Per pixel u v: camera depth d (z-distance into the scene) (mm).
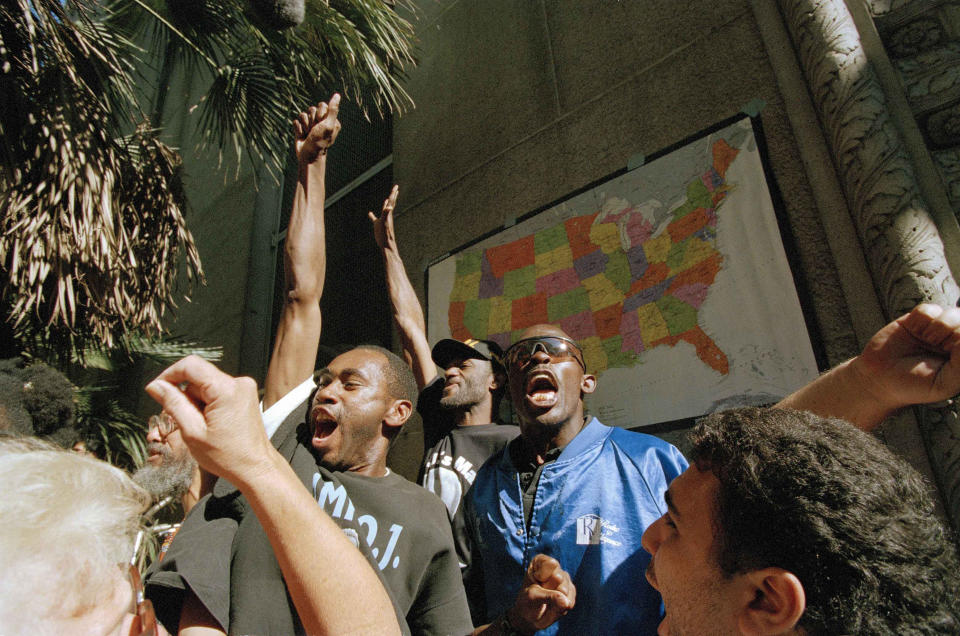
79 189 2918
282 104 4375
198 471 1905
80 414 3584
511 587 1466
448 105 4656
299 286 1529
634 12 3596
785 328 2545
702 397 2727
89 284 3027
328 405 1431
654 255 3078
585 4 3889
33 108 3008
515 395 1795
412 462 3838
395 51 4211
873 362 952
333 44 4180
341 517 1232
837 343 2406
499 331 3621
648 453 1525
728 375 2670
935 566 570
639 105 3414
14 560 433
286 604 1000
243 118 4363
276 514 700
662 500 1434
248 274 6590
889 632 539
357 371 1494
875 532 562
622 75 3553
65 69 3076
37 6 3061
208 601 954
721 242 2838
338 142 6305
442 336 3959
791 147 2734
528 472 1688
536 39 4145
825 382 1030
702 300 2836
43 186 2775
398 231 4660
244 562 1046
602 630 1271
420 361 2457
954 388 875
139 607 565
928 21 2516
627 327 3080
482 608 1561
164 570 1022
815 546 574
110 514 513
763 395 2539
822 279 2512
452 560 1265
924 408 2012
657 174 3178
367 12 4090
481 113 4355
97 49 3512
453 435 2270
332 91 5984
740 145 2881
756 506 625
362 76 4359
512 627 1086
